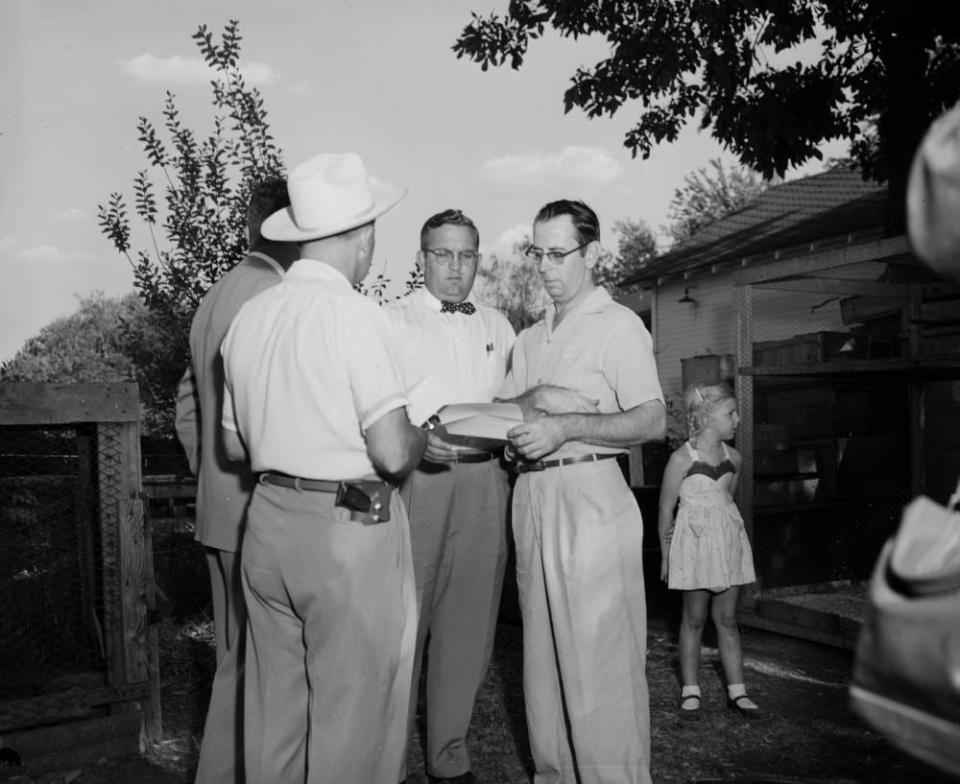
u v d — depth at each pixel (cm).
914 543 151
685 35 1219
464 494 389
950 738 135
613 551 338
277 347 283
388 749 290
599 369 348
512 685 523
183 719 472
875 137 1223
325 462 277
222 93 682
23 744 407
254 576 286
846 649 559
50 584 480
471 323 413
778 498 710
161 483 832
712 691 505
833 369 611
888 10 909
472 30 1300
